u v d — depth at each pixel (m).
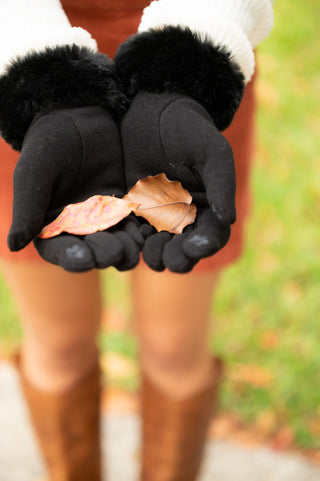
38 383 1.45
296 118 2.95
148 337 1.38
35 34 1.04
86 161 1.02
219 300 2.08
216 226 0.96
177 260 0.96
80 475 1.54
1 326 2.04
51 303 1.35
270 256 2.24
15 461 1.70
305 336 1.97
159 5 1.07
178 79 1.04
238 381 1.86
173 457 1.48
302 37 3.54
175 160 1.02
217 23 1.05
